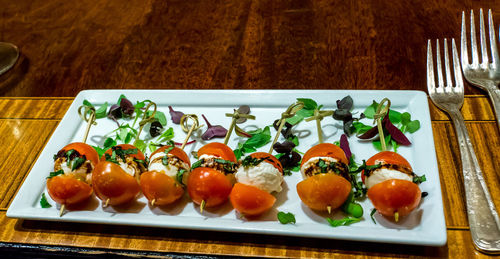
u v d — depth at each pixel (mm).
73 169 397
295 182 409
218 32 606
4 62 599
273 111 481
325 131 454
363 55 544
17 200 406
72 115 492
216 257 366
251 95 488
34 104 533
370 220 374
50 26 664
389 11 603
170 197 385
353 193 384
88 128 454
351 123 447
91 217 383
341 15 607
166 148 404
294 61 547
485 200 374
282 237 371
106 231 388
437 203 367
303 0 643
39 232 394
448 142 431
